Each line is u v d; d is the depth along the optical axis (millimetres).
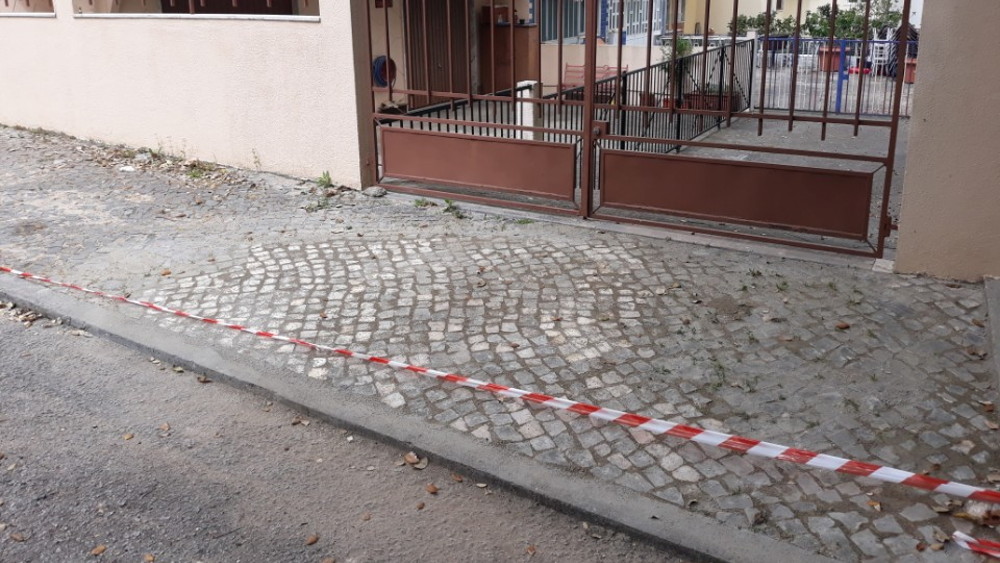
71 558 3539
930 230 5992
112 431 4512
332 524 3781
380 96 11711
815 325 5426
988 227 5801
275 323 5598
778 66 17500
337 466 4211
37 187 8781
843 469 3850
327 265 6598
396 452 4312
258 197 8453
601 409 4410
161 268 6578
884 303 5711
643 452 4133
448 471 4152
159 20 9461
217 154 9586
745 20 20281
